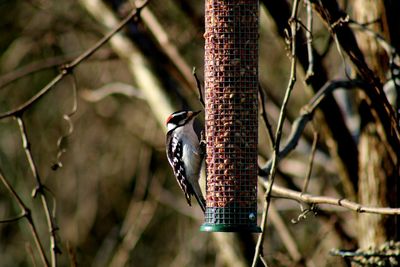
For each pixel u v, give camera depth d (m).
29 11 18.88
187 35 16.05
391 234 10.79
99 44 11.02
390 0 10.53
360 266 10.51
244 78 9.73
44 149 20.19
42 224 19.61
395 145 10.67
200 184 11.04
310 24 9.47
